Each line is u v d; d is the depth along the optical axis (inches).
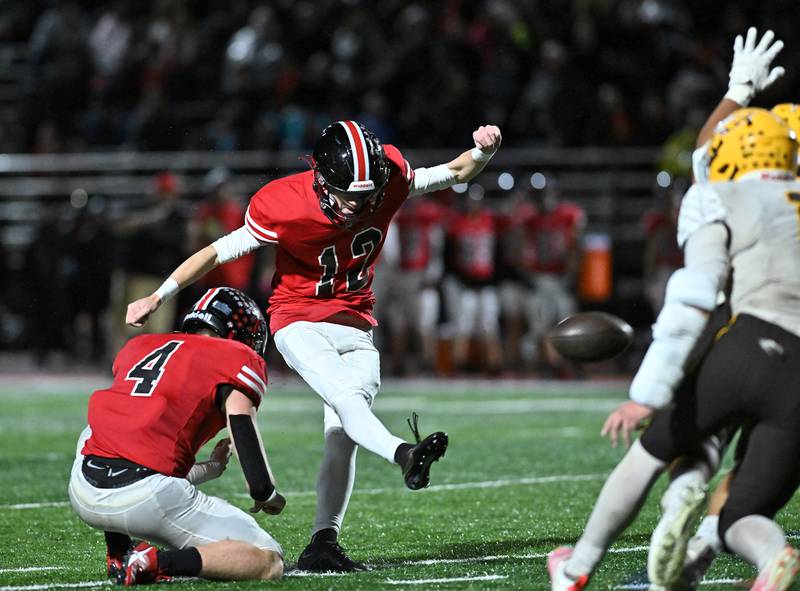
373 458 1114.1
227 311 618.8
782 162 505.7
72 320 2204.7
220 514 585.3
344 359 644.1
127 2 2524.6
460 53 2304.4
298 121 2277.3
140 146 2341.3
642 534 716.7
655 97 2244.1
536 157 2219.5
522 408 1561.3
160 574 570.6
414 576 603.2
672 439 481.7
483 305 1989.4
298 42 2415.1
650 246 1943.9
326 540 634.8
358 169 602.9
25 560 677.3
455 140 2219.5
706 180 529.3
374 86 2298.2
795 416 475.8
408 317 2011.6
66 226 2146.9
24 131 2471.7
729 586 565.0
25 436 1318.9
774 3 2326.5
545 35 2308.1
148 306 621.0
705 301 471.2
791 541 676.1
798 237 491.5
